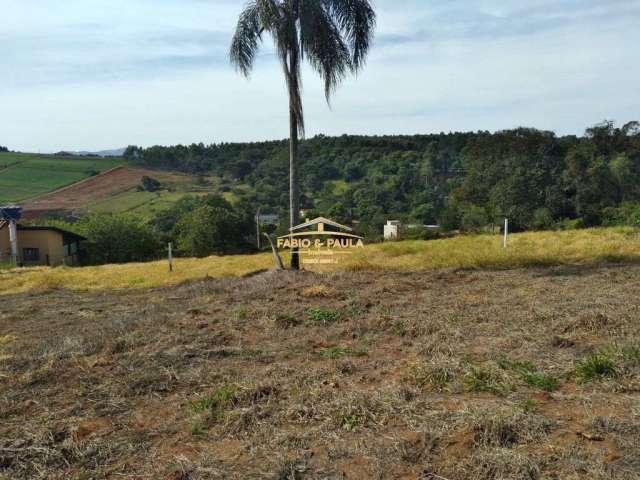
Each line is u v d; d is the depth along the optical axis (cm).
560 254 1123
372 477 268
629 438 284
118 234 3675
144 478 283
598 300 619
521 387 366
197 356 501
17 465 304
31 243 2936
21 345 613
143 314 755
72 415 375
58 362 506
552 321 538
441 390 372
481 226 3962
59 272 1655
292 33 1009
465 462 272
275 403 367
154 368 466
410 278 929
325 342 532
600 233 1506
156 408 382
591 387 359
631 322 505
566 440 287
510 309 614
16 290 1271
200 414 355
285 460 288
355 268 1130
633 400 330
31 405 397
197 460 297
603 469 256
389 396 357
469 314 600
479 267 1032
